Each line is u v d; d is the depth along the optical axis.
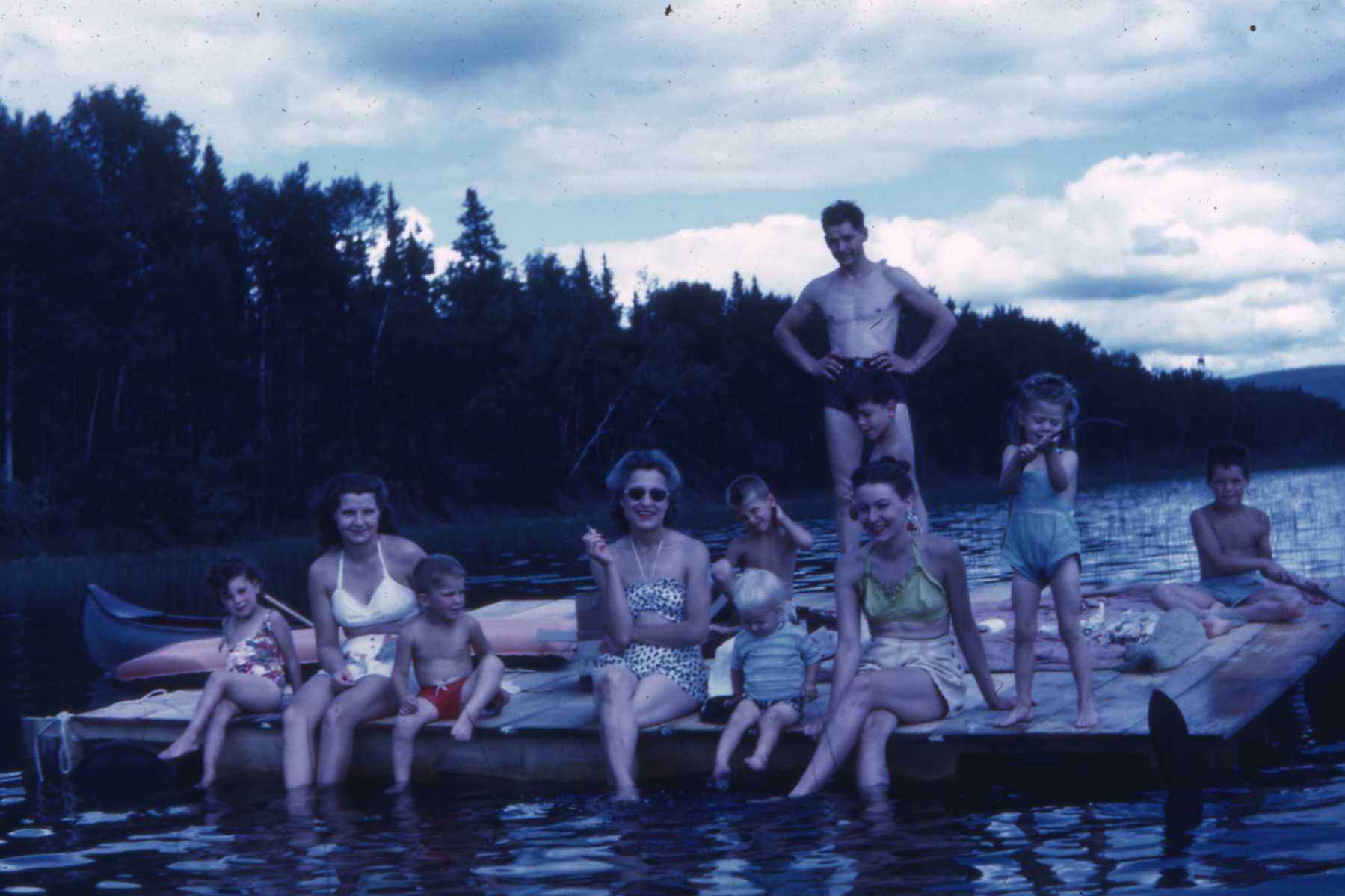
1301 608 7.85
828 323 8.41
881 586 5.92
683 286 79.44
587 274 73.44
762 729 5.82
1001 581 14.56
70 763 6.77
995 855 4.29
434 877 4.36
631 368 63.91
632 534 6.63
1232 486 8.06
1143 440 103.12
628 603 6.42
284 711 6.64
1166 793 5.17
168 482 42.44
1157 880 3.90
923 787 5.53
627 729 5.90
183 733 6.57
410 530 50.50
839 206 8.24
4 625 15.62
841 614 5.87
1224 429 113.75
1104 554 18.56
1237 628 7.82
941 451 84.62
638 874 4.26
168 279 45.72
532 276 62.84
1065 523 5.79
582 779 6.17
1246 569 8.01
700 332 76.50
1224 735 5.23
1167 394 106.31
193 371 46.81
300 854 4.77
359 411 54.09
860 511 5.82
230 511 43.31
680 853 4.52
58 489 40.56
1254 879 3.85
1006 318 95.12
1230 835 4.39
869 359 8.19
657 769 6.19
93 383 46.16
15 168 42.78
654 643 6.31
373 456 51.81
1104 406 98.69
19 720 8.38
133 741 6.80
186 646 10.71
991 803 5.14
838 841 4.58
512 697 7.15
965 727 5.68
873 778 5.55
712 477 68.06
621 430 63.47
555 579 18.83
